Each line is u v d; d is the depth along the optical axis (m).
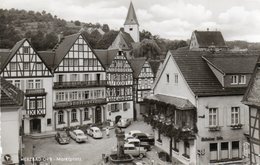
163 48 116.75
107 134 43.72
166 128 30.58
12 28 91.25
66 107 48.19
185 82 28.73
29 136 43.94
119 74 54.66
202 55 31.52
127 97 55.75
